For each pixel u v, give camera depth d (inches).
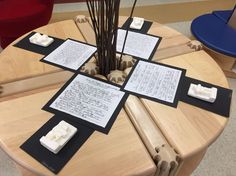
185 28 114.4
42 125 32.6
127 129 32.6
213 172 60.7
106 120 33.6
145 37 51.8
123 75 41.1
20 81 39.9
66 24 55.0
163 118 34.6
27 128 32.1
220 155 64.7
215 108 36.6
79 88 38.5
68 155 29.0
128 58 43.9
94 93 37.8
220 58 83.1
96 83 39.6
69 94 37.4
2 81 39.8
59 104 35.7
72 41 49.5
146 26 55.4
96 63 42.7
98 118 33.9
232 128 71.9
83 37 51.0
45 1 80.4
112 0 32.8
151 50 48.1
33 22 78.2
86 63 43.1
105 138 31.3
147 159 29.1
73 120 33.4
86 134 31.6
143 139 31.6
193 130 33.2
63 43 48.9
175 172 32.1
